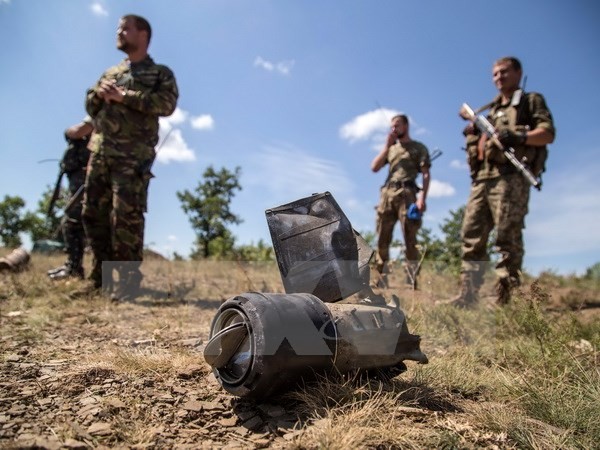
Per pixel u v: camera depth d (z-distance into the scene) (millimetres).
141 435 2002
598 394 2555
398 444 2016
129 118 5641
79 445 1867
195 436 2059
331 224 2871
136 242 5703
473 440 2131
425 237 10180
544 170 5410
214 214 18953
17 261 7543
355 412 2201
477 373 3168
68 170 7242
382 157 7324
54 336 3803
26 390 2469
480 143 5625
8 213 26156
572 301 6059
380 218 7195
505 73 5586
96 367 2779
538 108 5352
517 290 4645
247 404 2383
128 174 5617
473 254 5586
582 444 2121
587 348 3498
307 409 2266
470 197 5738
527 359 3338
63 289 5605
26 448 1809
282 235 2771
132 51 5789
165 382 2674
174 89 5816
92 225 5789
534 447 2070
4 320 4258
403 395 2568
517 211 5266
